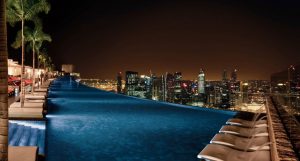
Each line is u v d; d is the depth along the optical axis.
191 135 9.95
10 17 14.48
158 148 8.16
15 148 5.82
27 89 26.86
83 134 9.91
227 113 15.44
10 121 11.05
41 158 6.34
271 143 3.88
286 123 5.23
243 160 4.12
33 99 17.72
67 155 7.32
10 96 20.45
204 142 8.91
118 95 31.25
